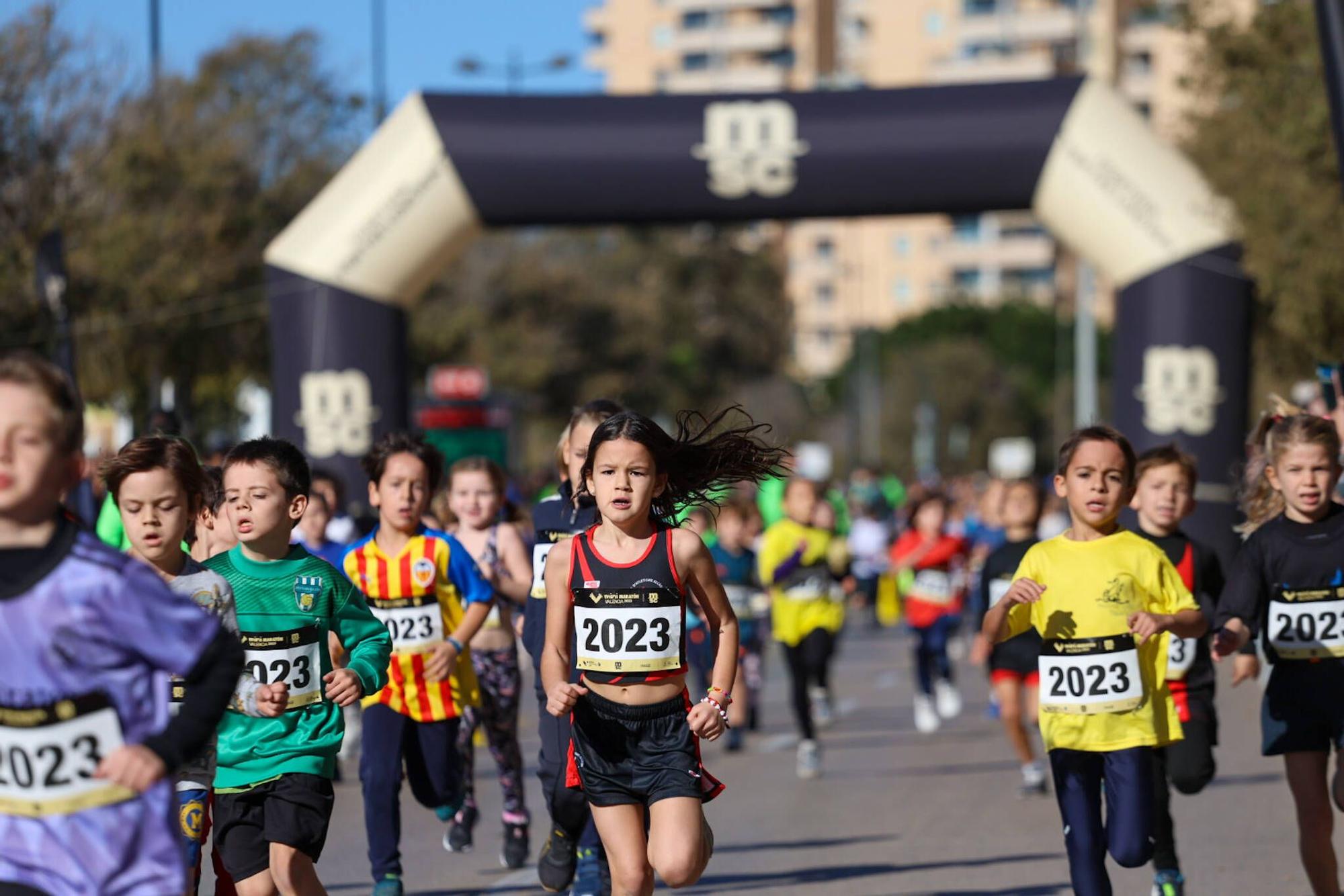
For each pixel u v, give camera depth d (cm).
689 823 1522
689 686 4297
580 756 1580
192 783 1566
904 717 4300
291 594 1647
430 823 2802
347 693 1573
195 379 7250
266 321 7381
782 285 19525
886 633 7331
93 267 6172
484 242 15300
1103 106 4912
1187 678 2014
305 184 7612
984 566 2806
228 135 7281
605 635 1565
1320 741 1784
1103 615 1750
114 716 1100
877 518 7312
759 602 4038
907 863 2373
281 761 1609
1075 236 4978
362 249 5000
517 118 4988
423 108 5034
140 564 1107
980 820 2745
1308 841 1792
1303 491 1759
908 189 4928
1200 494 4888
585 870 1953
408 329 5172
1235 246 4900
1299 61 5409
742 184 4928
